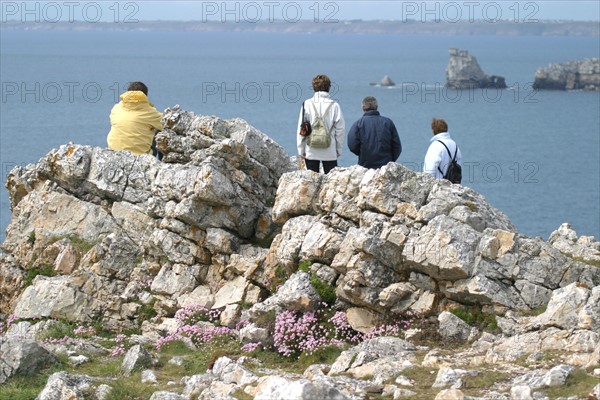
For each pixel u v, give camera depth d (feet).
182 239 121.49
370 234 103.30
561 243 121.19
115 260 123.44
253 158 128.67
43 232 129.59
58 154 134.62
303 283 105.09
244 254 120.26
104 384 87.15
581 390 71.92
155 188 126.52
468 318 98.53
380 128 124.57
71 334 115.03
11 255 131.23
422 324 99.66
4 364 92.79
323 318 104.32
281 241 114.21
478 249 100.12
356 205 109.91
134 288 120.78
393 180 107.76
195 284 119.44
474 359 85.05
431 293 101.45
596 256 115.55
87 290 121.29
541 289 98.89
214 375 88.02
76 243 128.98
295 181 116.88
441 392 71.61
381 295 101.45
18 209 135.64
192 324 112.47
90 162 133.69
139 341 109.19
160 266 122.31
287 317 103.19
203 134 130.41
